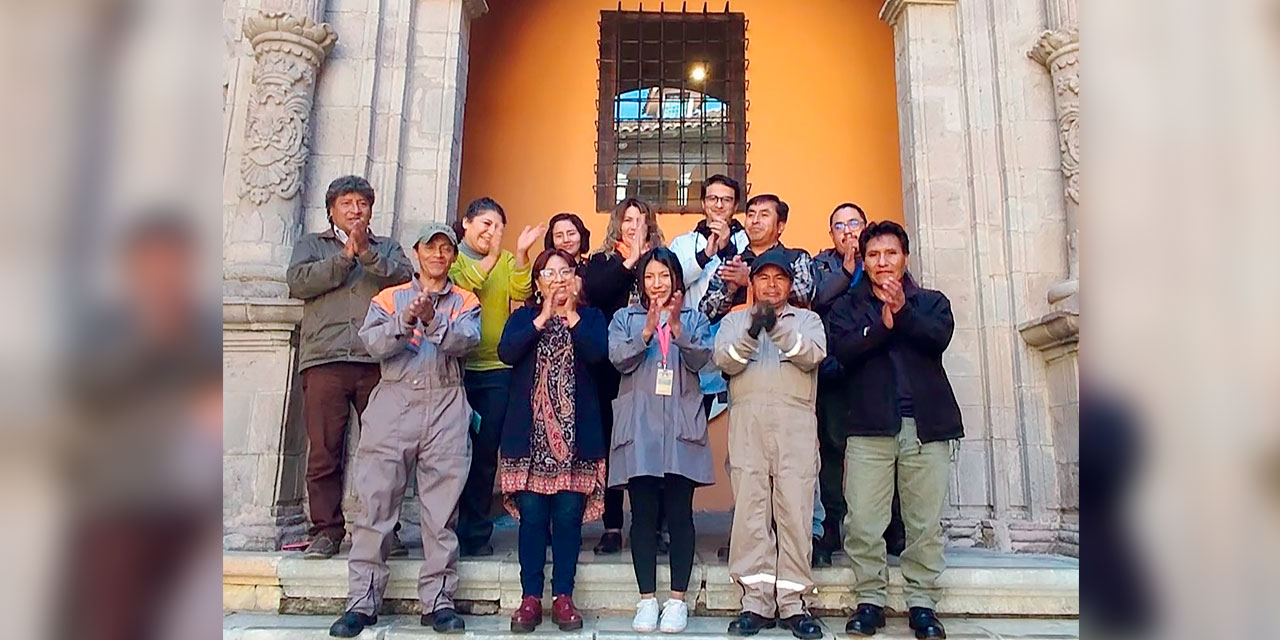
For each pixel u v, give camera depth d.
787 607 3.32
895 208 6.86
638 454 3.41
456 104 5.33
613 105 6.93
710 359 3.88
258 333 4.40
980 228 5.24
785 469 3.39
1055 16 5.19
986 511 4.94
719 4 7.11
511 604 3.67
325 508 3.81
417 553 4.02
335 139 5.00
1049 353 4.85
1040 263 5.10
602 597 3.71
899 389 3.50
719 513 6.24
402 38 5.25
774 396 3.44
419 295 3.35
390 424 3.42
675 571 3.44
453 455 3.47
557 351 3.57
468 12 5.61
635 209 4.17
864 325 3.52
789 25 7.10
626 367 3.55
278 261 4.61
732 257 4.30
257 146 4.71
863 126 6.99
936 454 3.47
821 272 4.18
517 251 4.11
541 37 7.03
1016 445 4.94
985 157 5.32
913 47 5.59
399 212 5.08
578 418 3.54
